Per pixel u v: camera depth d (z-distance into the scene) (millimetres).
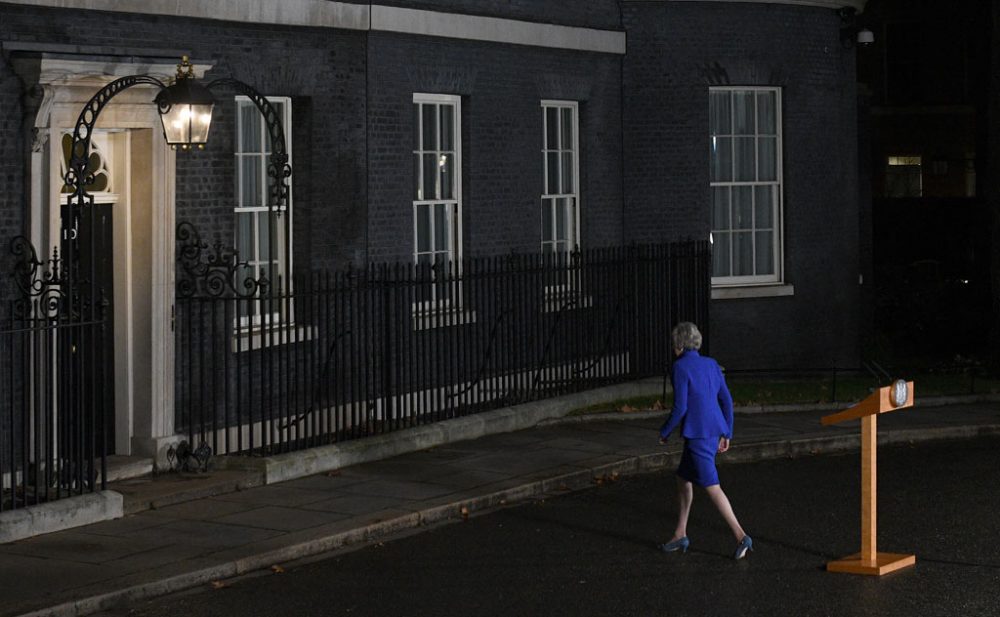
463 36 16906
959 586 9625
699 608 9070
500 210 17953
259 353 14211
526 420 16141
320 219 15031
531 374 17609
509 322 17750
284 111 14766
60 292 11172
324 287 15055
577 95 19391
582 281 18656
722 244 21328
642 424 16438
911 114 41594
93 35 12398
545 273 17391
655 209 20609
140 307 12773
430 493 12391
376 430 14477
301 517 11359
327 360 13914
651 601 9250
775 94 21516
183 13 13102
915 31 41469
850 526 11602
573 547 10844
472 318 17359
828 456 15250
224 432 13758
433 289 16969
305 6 14469
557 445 14938
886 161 41875
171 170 12891
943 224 34875
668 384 18797
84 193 11250
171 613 8992
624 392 18219
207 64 12734
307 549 10523
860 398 18578
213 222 13625
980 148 30500
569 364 18266
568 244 19656
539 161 18688
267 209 14656
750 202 21484
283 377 14562
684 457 10555
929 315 27938
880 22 41594
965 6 40844
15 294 11648
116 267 12812
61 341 11094
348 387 15375
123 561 9891
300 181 14938
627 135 20484
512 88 18078
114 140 12789
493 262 17781
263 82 14219
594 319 18172
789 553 10641
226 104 13711
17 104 11555
